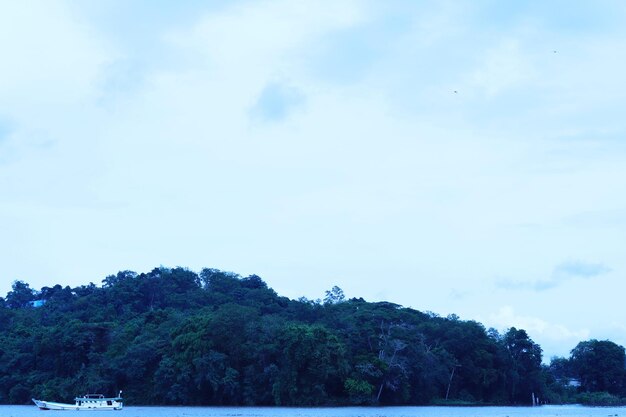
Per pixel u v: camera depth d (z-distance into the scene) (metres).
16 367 163.25
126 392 152.75
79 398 140.38
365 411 132.88
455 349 180.00
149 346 154.38
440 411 140.75
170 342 155.38
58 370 160.00
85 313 196.38
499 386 181.62
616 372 198.62
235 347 149.75
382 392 158.25
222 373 146.38
